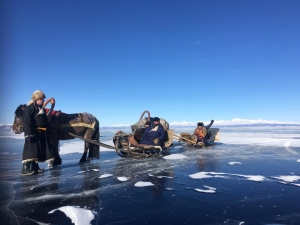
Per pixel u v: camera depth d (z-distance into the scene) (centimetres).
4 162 840
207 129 1373
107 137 2098
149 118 999
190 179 559
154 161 813
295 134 2456
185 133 1311
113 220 336
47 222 333
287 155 927
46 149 627
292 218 338
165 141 969
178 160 827
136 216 349
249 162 776
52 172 654
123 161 822
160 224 322
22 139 1875
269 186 497
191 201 410
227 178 566
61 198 433
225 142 1524
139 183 528
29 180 566
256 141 1578
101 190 479
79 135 783
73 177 591
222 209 373
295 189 475
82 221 333
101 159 876
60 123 732
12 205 398
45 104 645
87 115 797
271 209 371
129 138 903
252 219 335
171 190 474
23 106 660
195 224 321
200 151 1071
